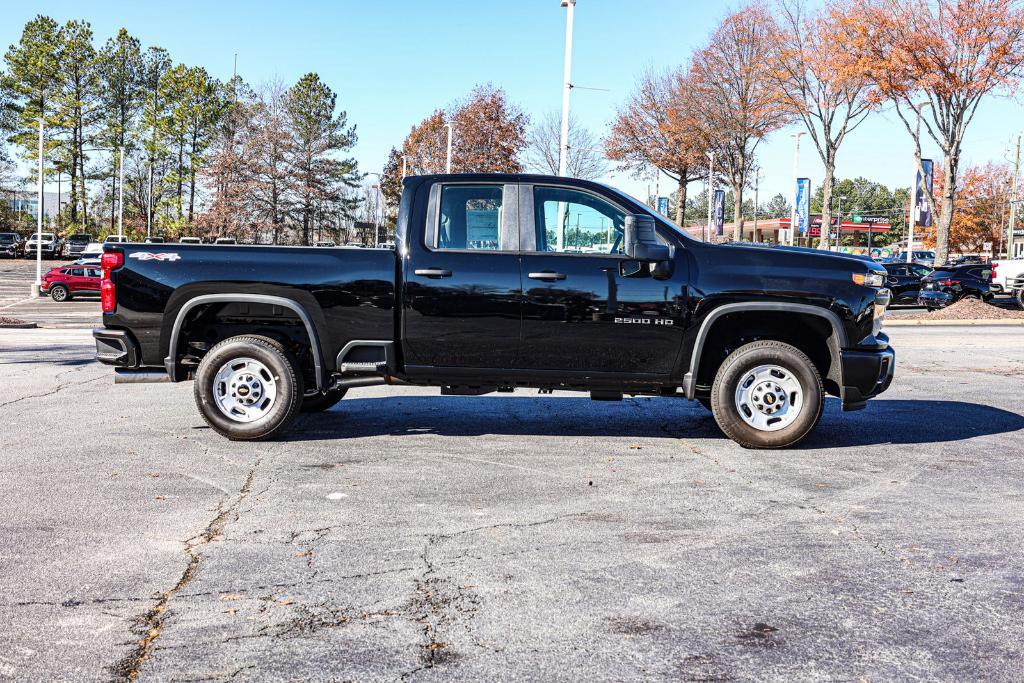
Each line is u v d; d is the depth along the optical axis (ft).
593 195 22.21
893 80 80.33
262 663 10.39
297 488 18.22
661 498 17.60
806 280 21.76
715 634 11.27
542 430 24.73
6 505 16.85
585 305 21.71
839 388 22.21
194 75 241.14
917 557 14.19
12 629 11.29
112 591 12.57
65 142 248.93
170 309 22.21
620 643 10.98
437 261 21.94
